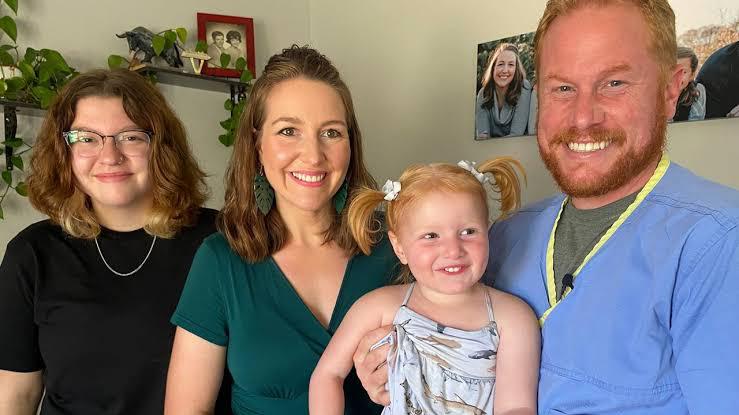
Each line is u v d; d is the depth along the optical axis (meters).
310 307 1.27
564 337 1.04
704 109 1.80
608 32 1.00
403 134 2.71
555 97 1.08
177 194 1.52
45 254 1.46
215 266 1.25
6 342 1.40
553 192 2.13
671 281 0.92
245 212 1.27
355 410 1.24
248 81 2.69
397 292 1.22
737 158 1.77
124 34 2.46
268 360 1.19
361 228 1.25
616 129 1.01
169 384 1.25
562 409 1.02
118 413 1.40
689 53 1.82
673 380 0.92
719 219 0.90
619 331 0.97
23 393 1.46
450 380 1.09
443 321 1.15
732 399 0.83
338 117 1.24
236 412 1.25
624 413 0.95
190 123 2.77
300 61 1.24
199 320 1.23
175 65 2.54
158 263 1.49
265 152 1.24
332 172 1.24
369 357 1.14
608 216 1.08
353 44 2.93
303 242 1.33
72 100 1.43
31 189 1.48
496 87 2.27
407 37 2.65
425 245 1.15
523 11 2.19
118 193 1.44
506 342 1.11
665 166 1.06
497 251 1.30
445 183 1.17
